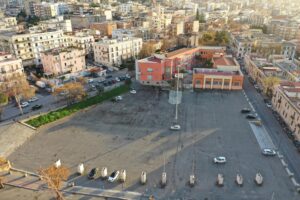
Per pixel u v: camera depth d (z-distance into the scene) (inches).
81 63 5260.8
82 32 6658.5
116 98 4114.2
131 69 5620.1
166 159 2682.1
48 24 7450.8
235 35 7731.3
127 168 2549.2
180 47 7204.7
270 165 2596.0
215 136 3100.4
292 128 3191.4
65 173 2156.7
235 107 3892.7
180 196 2204.7
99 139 3046.3
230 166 2576.3
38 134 3166.8
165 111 3747.5
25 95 3757.4
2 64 4188.0
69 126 3348.9
